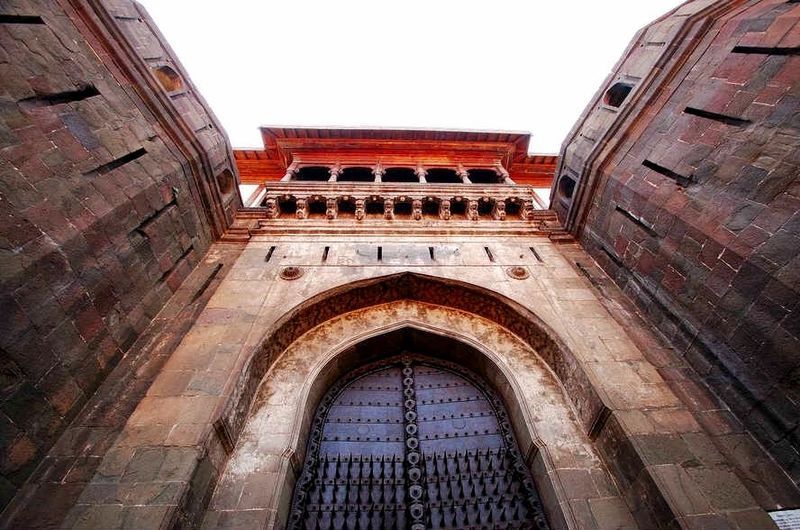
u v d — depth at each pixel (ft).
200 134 27.02
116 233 18.74
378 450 19.63
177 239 23.95
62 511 13.03
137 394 17.34
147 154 21.84
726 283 17.54
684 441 15.74
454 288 25.43
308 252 27.86
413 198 33.06
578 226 29.99
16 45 15.39
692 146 20.42
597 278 26.27
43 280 14.66
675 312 20.53
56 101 16.87
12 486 13.12
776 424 15.21
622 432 16.17
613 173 26.05
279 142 43.91
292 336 22.84
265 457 16.93
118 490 13.37
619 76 28.37
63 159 16.42
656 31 25.49
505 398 21.53
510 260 27.86
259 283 24.32
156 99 23.24
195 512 14.08
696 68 21.61
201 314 21.63
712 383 18.10
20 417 13.60
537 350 22.77
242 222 31.24
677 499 13.79
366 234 30.19
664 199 21.48
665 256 21.33
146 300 20.80
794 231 14.90
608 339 20.95
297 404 19.26
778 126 16.33
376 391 22.86
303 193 33.09
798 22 16.22
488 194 34.04
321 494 17.66
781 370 15.10
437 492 17.80
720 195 18.26
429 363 24.61
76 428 15.57
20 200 14.24
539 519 16.52
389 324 24.34
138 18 24.07
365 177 44.01
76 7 19.20
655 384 18.24
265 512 14.85
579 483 16.31
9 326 13.29
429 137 45.01
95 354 17.07
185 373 17.98
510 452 19.22
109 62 20.70
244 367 18.42
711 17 21.59
